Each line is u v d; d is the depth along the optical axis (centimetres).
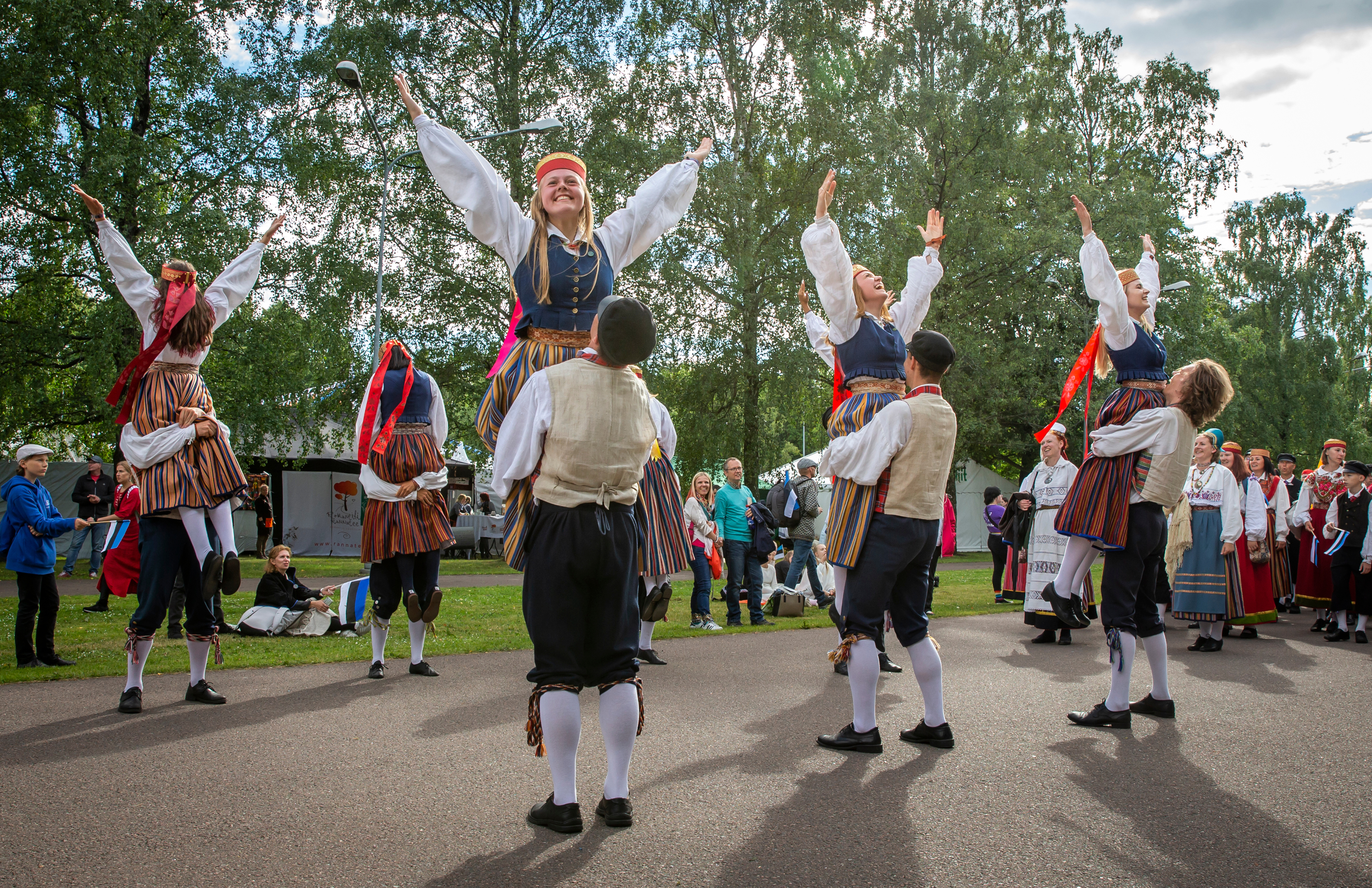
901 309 505
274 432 1997
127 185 1780
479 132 2097
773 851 279
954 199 2600
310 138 2039
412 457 608
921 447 408
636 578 317
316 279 2023
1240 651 766
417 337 2131
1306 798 336
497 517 2280
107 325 1758
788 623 930
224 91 1945
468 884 253
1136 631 473
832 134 2302
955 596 1273
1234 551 823
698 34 2330
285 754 386
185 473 488
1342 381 3806
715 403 2370
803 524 1036
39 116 1820
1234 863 274
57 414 1972
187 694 500
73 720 449
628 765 325
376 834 292
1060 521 482
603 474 304
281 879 256
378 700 507
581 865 267
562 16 2206
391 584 605
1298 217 4022
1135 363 480
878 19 2691
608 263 392
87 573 1509
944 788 345
